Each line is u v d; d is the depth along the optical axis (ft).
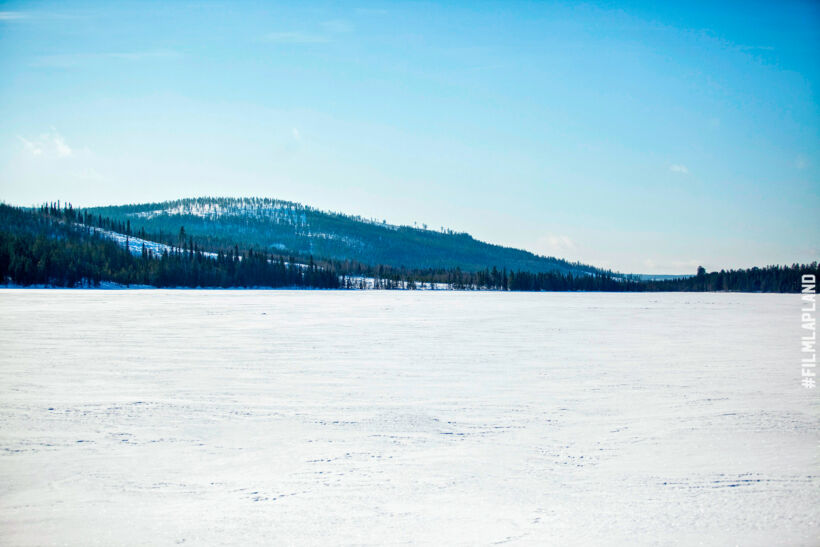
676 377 60.64
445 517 24.26
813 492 27.20
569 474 29.73
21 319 139.44
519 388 54.03
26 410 43.45
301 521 23.82
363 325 132.16
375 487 27.78
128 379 57.47
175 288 487.20
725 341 99.66
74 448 33.83
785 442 35.63
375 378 59.26
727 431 38.32
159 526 23.34
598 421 41.16
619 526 23.45
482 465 31.09
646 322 150.20
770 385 55.77
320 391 52.01
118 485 27.94
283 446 34.55
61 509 25.03
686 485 28.12
